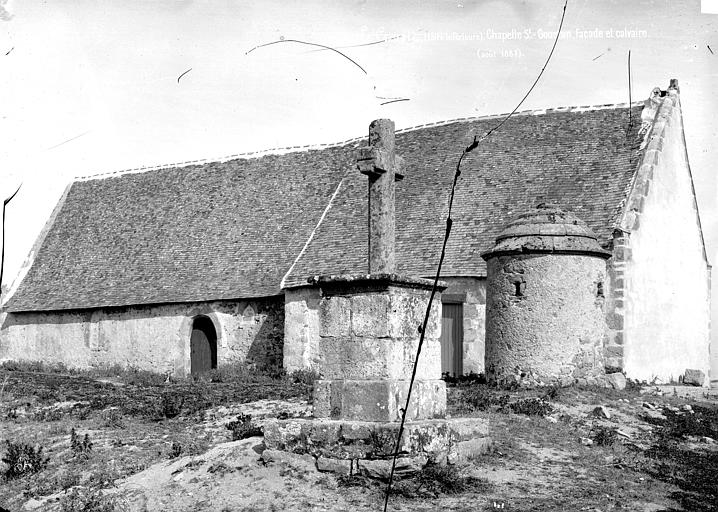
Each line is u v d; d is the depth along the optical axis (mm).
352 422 10398
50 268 32312
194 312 27078
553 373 16859
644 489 10531
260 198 29516
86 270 31109
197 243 29219
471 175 24922
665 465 11898
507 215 23016
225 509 9500
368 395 10555
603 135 24078
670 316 23062
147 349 27953
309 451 10539
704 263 25859
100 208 33500
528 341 17000
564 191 22797
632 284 20875
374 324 10734
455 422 10930
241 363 25953
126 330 28547
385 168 11320
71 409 17062
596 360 17312
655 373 21859
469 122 27094
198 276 27750
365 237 25141
